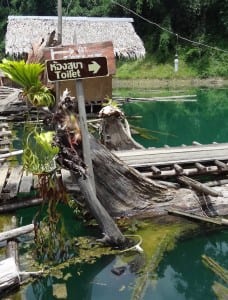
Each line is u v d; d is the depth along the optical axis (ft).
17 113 41.86
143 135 38.58
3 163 25.39
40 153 15.90
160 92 70.23
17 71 14.98
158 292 13.88
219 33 92.94
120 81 87.56
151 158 23.04
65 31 53.52
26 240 17.17
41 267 15.25
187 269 15.39
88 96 41.42
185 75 87.10
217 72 86.02
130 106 57.16
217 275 15.01
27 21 55.01
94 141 18.10
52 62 15.34
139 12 96.32
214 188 20.67
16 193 20.12
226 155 23.45
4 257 15.65
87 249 16.44
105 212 16.65
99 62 15.70
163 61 91.97
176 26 96.07
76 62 15.51
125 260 15.70
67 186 19.79
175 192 19.83
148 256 15.97
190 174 21.57
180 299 13.47
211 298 13.60
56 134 15.88
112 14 101.24
